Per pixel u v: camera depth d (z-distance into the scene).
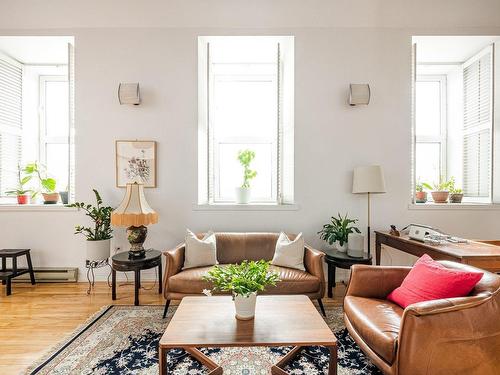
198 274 2.44
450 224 3.36
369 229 3.13
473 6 3.23
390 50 3.36
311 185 3.35
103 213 3.12
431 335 1.31
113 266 2.77
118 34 3.33
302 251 2.68
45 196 3.56
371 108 3.36
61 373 1.74
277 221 3.35
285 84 3.67
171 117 3.35
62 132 4.06
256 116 3.97
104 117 3.33
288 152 3.55
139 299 2.85
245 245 2.93
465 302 1.37
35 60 3.85
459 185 3.88
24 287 3.18
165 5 3.21
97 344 2.05
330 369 1.42
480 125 3.59
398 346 1.35
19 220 3.36
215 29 3.34
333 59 3.35
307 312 1.70
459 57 3.78
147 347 2.02
